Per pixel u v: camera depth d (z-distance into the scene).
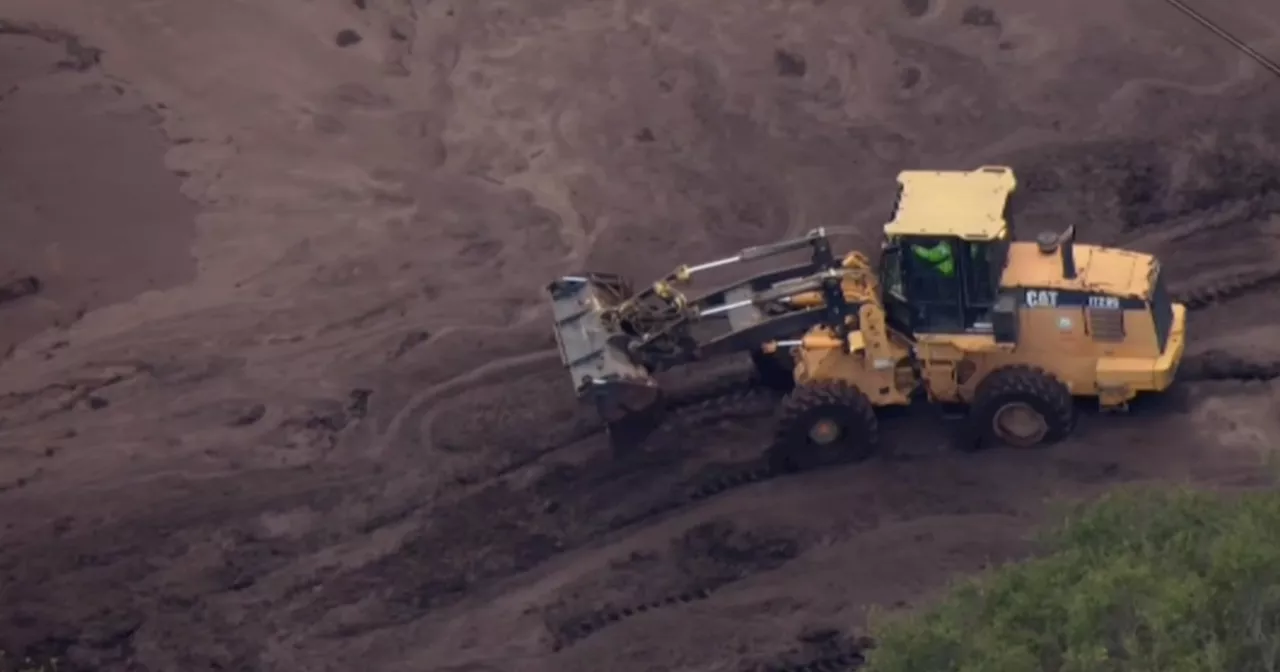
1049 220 78.88
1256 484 62.03
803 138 86.62
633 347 65.06
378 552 65.06
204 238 84.19
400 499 67.50
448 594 63.00
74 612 63.50
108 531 67.06
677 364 65.75
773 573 61.91
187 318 79.00
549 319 76.81
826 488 65.06
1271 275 73.44
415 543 65.25
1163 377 63.66
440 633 61.44
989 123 85.94
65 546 66.50
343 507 67.44
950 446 66.06
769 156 85.75
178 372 75.56
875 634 48.94
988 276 62.53
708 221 82.12
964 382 65.44
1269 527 45.31
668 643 59.75
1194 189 79.56
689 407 70.06
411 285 79.88
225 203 86.38
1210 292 72.81
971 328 63.91
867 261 69.75
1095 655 40.94
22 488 69.69
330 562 64.81
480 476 68.19
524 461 68.62
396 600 62.94
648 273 79.19
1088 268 64.06
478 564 64.06
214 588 64.12
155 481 69.44
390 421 71.62
